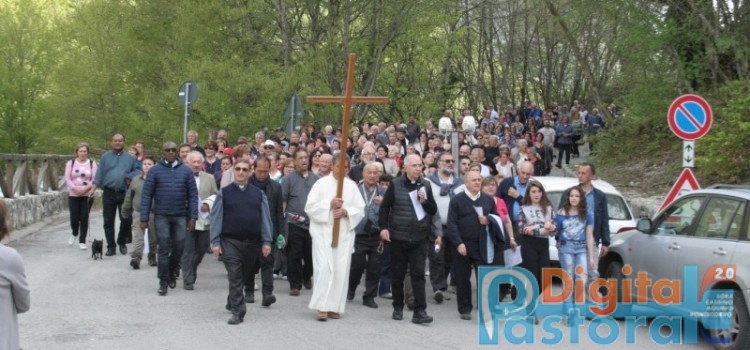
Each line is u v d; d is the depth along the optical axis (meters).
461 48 41.09
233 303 10.38
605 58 44.25
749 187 9.80
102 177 15.97
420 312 10.63
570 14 24.58
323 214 10.68
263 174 11.73
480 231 10.79
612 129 27.83
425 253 10.71
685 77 22.62
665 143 26.08
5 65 41.03
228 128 28.08
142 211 12.42
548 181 15.07
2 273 5.43
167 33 30.69
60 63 36.72
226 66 28.00
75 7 33.72
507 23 50.56
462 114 41.41
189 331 9.85
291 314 11.06
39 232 19.44
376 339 9.67
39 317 10.40
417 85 36.06
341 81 31.34
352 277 12.08
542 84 52.50
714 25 21.38
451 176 13.05
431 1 31.44
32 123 41.69
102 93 32.84
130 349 8.93
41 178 22.80
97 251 15.35
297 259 12.48
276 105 28.05
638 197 21.61
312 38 30.45
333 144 21.33
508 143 33.16
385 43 31.64
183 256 12.70
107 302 11.48
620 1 22.56
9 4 41.91
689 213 10.05
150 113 29.42
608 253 11.56
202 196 13.88
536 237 10.92
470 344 9.56
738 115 18.00
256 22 30.19
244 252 10.48
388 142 23.36
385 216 10.73
